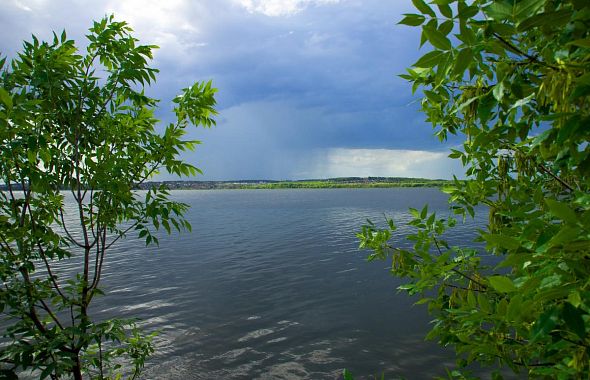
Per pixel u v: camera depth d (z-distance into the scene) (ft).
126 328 54.29
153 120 17.19
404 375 40.81
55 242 14.92
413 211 11.85
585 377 5.31
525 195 9.29
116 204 14.48
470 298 7.48
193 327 56.29
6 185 13.94
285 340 51.08
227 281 85.05
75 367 13.65
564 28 4.95
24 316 14.02
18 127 12.00
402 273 11.71
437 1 4.64
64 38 13.99
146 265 103.09
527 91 5.90
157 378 40.57
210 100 16.29
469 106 7.80
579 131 4.14
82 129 15.16
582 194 5.12
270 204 412.77
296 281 84.02
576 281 4.38
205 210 326.24
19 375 37.68
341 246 129.80
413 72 9.27
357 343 49.47
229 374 41.52
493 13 4.41
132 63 15.25
